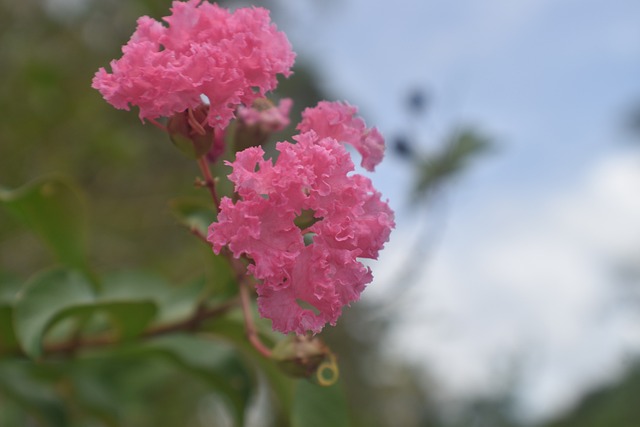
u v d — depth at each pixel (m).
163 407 0.50
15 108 0.57
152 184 0.65
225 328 0.28
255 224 0.17
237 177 0.17
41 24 0.63
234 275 0.26
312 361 0.22
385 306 0.39
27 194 0.29
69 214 0.30
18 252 0.52
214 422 0.59
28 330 0.25
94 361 0.32
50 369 0.33
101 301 0.25
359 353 0.63
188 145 0.20
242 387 0.30
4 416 0.40
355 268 0.18
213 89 0.18
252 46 0.19
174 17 0.19
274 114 0.22
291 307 0.18
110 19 0.63
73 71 0.62
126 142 0.59
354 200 0.18
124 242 0.62
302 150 0.18
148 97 0.18
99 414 0.35
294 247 0.18
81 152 0.59
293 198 0.18
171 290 0.33
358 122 0.20
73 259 0.31
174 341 0.30
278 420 0.38
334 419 0.25
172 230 0.64
